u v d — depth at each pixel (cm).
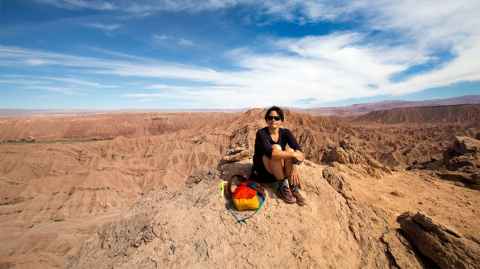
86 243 566
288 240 409
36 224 4134
